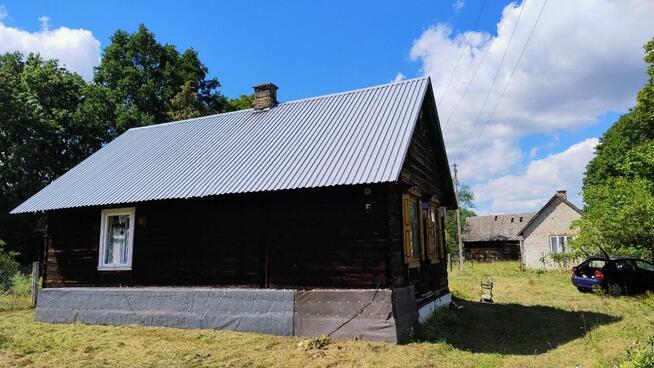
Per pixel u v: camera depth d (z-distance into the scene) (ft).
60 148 116.16
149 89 124.36
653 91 101.40
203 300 38.96
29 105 105.40
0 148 104.99
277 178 38.78
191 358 30.78
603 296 65.57
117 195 45.19
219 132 54.29
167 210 44.37
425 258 47.03
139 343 34.86
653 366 24.47
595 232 74.64
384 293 33.65
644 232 68.28
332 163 38.45
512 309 53.16
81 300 43.52
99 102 118.62
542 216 139.23
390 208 36.96
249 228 40.47
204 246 42.06
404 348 31.81
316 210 38.19
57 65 119.24
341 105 50.19
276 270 38.68
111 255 47.16
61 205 47.06
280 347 32.81
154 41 131.85
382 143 39.24
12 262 65.51
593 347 34.32
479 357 31.27
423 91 46.39
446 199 62.90
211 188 40.70
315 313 35.14
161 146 55.31
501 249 200.75
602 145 150.82
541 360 31.14
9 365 30.09
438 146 55.47
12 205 99.66
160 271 43.62
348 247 36.58
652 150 75.82
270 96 57.06
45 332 39.81
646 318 45.93
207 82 140.15
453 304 52.85
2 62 119.03
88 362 30.35
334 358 29.94
